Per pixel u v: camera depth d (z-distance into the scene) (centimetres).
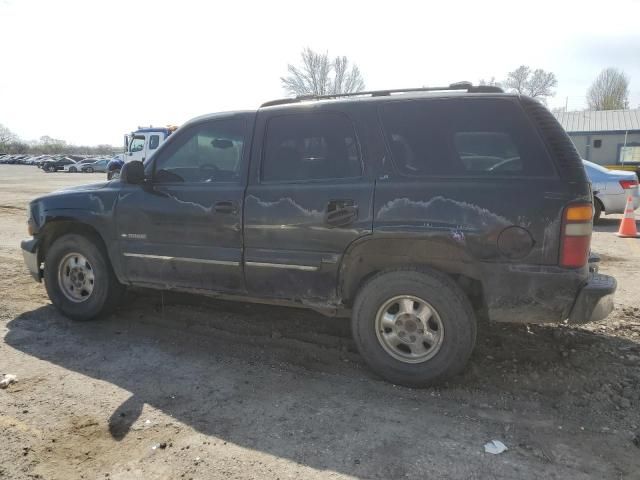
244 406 315
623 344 402
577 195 298
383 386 342
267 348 406
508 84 5081
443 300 319
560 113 3675
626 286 577
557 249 299
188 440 278
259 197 368
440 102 334
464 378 350
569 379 345
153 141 1839
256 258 371
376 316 342
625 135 3238
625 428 288
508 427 290
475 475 247
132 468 254
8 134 11069
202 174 405
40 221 464
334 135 357
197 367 372
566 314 306
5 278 620
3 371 362
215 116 405
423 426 292
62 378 352
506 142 314
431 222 318
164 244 410
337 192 343
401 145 337
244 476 247
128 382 348
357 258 345
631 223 927
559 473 249
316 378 355
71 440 277
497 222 305
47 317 481
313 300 360
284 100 404
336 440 278
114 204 430
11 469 251
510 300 310
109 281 452
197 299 526
